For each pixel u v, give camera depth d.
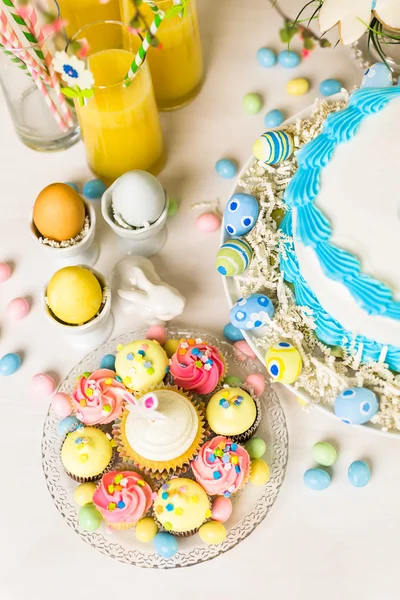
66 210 0.83
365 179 0.75
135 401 0.77
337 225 0.74
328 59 0.98
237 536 0.79
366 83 0.86
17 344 0.88
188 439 0.80
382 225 0.73
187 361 0.82
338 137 0.76
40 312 0.90
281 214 0.85
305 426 0.84
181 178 0.94
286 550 0.79
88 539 0.79
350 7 0.80
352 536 0.80
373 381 0.79
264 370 0.85
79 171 0.95
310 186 0.75
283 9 1.01
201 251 0.91
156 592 0.79
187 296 0.89
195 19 0.91
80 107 0.85
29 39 0.84
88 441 0.80
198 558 0.78
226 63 0.99
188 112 0.97
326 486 0.81
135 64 0.81
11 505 0.82
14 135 0.97
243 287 0.83
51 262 0.91
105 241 0.92
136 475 0.80
